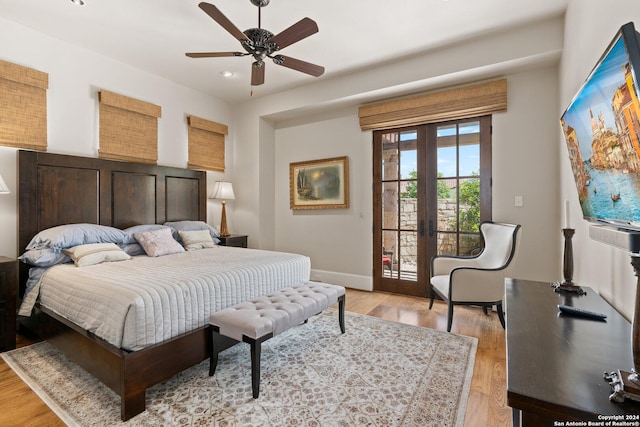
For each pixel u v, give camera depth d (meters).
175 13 2.65
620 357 0.94
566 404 0.71
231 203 4.98
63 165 3.07
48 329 2.22
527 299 1.60
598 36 1.70
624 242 0.96
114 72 3.52
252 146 4.79
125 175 3.56
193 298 1.98
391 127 3.94
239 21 2.74
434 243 3.71
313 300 2.30
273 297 2.32
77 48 3.22
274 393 1.82
